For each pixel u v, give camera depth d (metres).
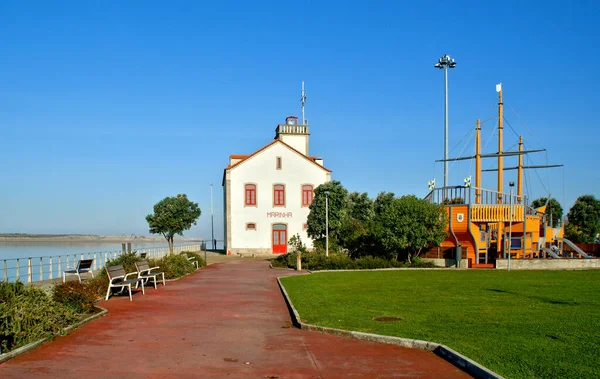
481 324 10.52
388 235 28.48
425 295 15.63
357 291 16.83
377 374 7.35
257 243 49.34
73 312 11.28
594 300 14.33
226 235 50.84
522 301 14.15
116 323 11.34
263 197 49.75
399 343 9.12
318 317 11.55
